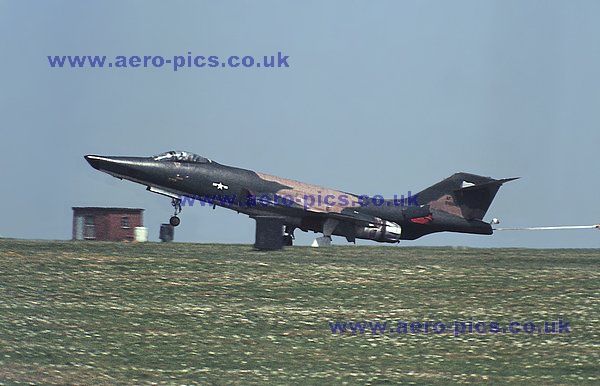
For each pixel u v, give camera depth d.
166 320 94.00
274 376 82.50
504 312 98.25
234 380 81.50
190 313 95.94
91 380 80.69
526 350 89.00
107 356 85.75
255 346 88.62
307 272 110.12
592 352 88.62
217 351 87.31
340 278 108.06
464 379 82.31
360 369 84.12
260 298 100.62
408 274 110.31
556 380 82.44
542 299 102.12
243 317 95.25
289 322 94.25
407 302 100.62
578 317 97.00
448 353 88.19
